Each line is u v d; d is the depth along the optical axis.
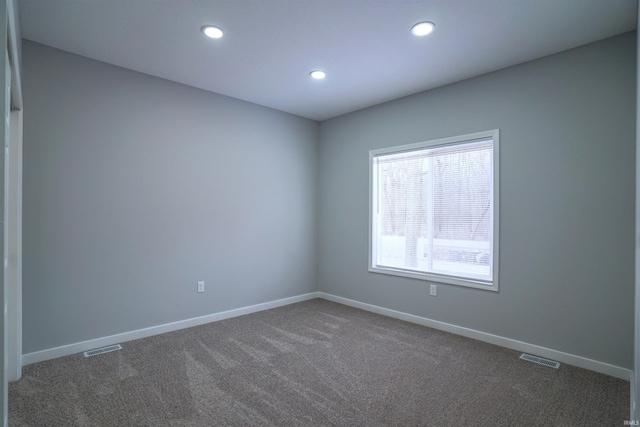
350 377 2.61
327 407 2.20
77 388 2.41
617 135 2.63
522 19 2.45
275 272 4.55
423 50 2.91
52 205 2.89
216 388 2.42
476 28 2.57
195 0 2.25
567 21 2.46
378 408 2.19
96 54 3.01
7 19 1.25
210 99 3.89
